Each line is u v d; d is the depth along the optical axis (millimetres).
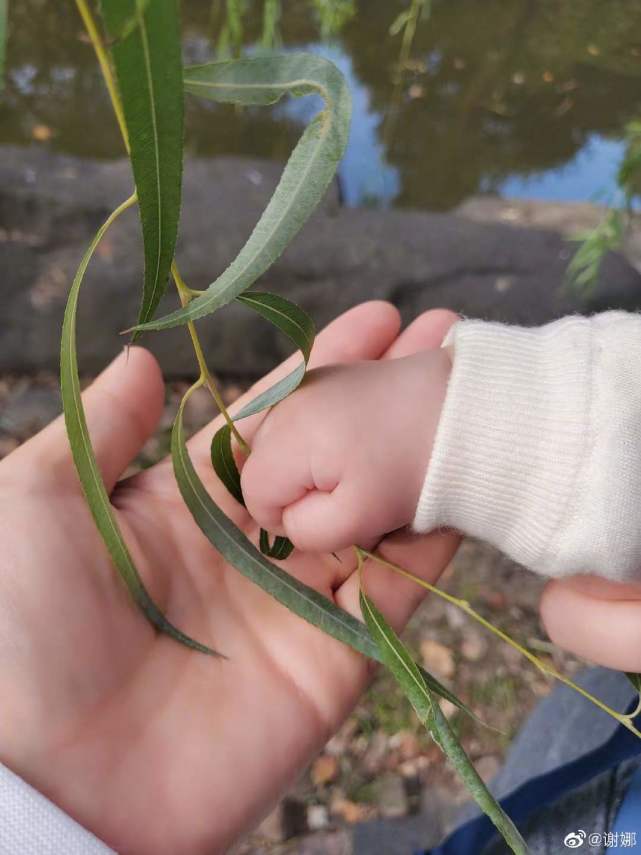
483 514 168
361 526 172
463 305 439
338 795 302
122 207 103
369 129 611
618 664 178
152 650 159
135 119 82
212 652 160
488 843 220
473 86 669
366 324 223
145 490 190
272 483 173
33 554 145
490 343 168
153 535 177
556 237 469
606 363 159
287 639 175
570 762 202
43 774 134
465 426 162
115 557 145
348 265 430
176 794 145
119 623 153
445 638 340
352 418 168
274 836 292
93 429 176
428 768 310
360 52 673
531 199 569
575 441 156
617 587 177
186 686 159
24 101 574
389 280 431
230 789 151
